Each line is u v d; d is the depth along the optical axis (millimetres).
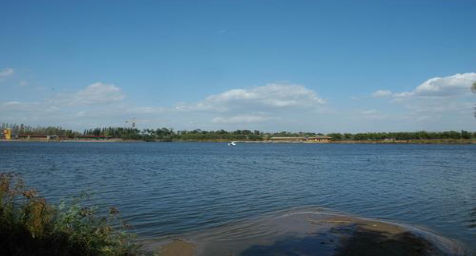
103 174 45125
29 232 10219
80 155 92312
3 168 52062
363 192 31734
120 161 72375
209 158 88688
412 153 120812
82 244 10930
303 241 16406
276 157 95500
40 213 10688
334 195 29984
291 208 24469
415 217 21781
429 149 160875
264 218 21141
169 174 46750
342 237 17031
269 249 15305
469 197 28938
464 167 60938
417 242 16234
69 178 39906
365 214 22734
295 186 35469
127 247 12367
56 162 66188
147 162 70812
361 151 141000
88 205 24078
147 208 23625
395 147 194625
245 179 41562
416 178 43562
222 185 35688
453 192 31703
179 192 30547
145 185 34875
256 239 16750
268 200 27359
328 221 20172
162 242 16125
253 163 71125
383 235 17344
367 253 14789
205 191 31406
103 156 90062
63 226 11078
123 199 26672
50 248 10109
